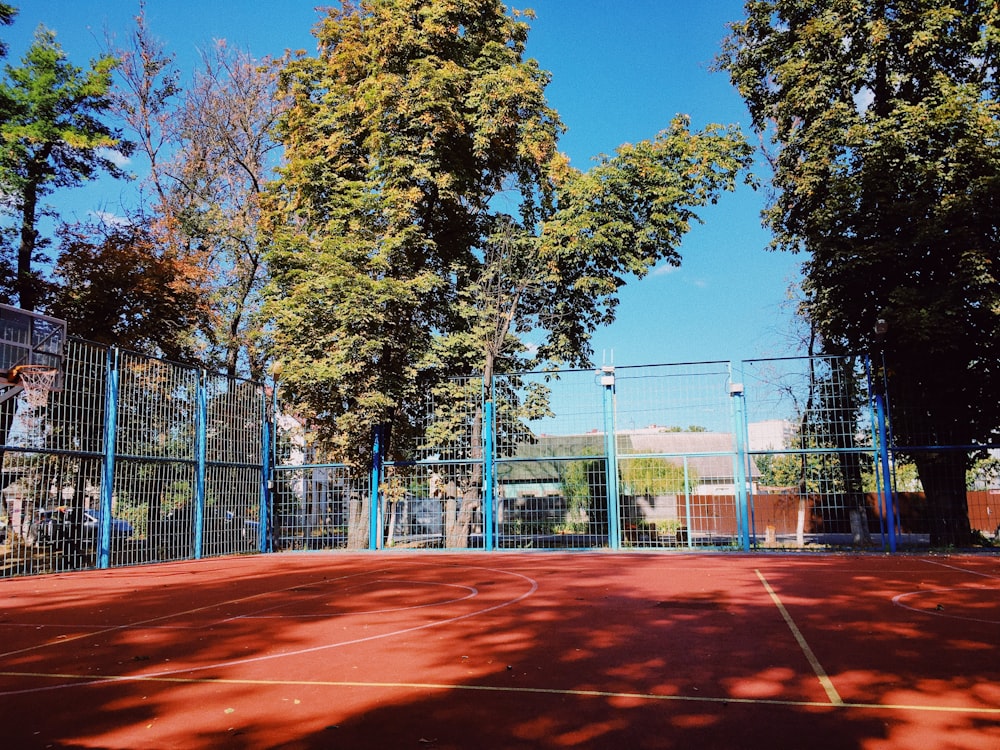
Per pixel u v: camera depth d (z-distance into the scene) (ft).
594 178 67.00
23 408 45.47
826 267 62.49
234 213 93.81
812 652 19.36
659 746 12.59
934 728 13.33
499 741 12.90
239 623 25.46
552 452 55.11
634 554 51.62
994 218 53.88
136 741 13.21
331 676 17.65
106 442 46.70
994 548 52.06
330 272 60.29
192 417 54.13
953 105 55.36
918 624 23.21
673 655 19.27
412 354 66.03
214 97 94.84
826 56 64.54
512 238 73.15
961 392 58.34
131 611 28.81
